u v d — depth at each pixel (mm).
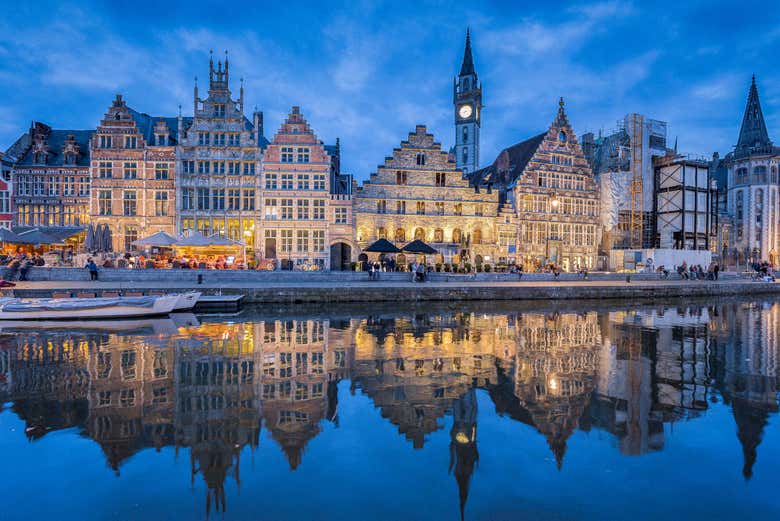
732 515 6098
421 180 48188
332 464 7430
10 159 45500
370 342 17234
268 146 45594
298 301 28047
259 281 33156
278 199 45594
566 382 12180
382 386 11641
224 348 15836
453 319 23516
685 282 41594
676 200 57469
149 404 10094
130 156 44312
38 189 45656
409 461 7551
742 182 74062
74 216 46062
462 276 36875
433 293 30250
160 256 39281
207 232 45031
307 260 45719
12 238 31703
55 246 42594
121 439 8258
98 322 21125
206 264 36375
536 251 52031
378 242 39844
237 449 7953
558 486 6805
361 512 6141
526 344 17125
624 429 8898
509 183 55906
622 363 14320
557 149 53969
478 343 17234
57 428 8719
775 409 10055
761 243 72125
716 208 63562
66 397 10484
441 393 11133
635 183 58500
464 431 8789
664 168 59031
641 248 57281
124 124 44375
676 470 7281
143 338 17453
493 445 8156
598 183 59000
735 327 21672
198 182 44906
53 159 47156
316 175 46094
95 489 6594
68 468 7168
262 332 19062
